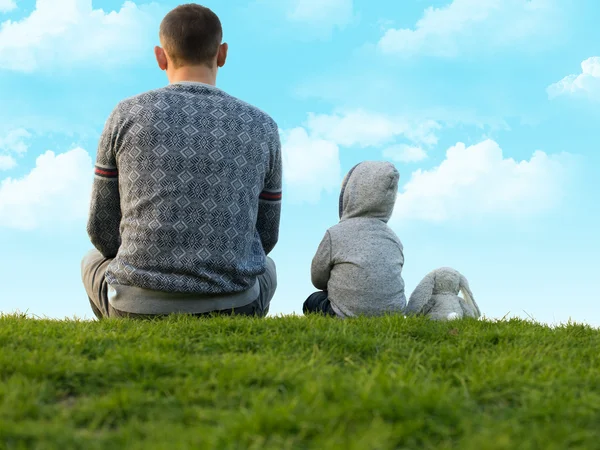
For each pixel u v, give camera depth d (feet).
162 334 11.48
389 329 12.53
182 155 12.79
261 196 14.35
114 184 13.50
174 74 13.88
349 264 15.21
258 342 11.11
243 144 13.25
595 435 7.09
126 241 13.14
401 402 7.36
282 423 6.89
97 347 10.23
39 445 6.53
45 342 10.43
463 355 10.62
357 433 6.73
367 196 15.60
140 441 6.75
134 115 12.88
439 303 16.01
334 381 8.02
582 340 12.97
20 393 7.79
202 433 6.74
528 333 12.80
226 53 14.34
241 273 13.43
